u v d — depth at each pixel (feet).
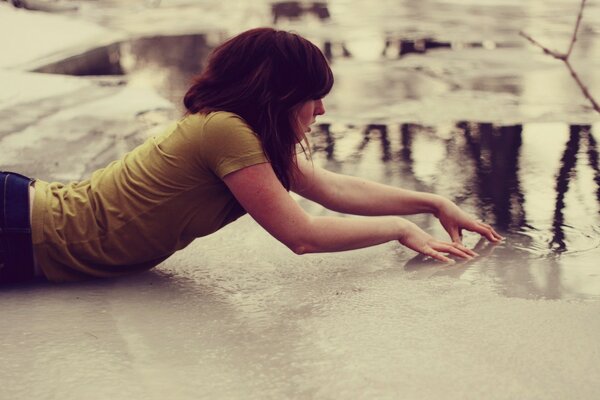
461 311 7.75
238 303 8.09
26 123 15.74
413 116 16.55
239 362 6.80
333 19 32.30
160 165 8.39
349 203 9.75
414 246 9.21
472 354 6.86
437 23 31.07
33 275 8.55
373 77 20.72
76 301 8.16
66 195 8.57
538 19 32.42
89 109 16.98
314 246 8.55
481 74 21.06
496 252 9.46
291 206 8.33
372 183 9.87
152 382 6.47
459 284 8.45
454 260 9.21
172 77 20.58
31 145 14.26
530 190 11.82
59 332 7.41
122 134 15.12
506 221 10.54
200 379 6.52
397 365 6.69
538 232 10.13
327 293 8.28
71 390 6.35
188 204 8.41
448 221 9.89
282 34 8.22
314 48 8.24
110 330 7.47
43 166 13.07
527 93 18.72
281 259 9.36
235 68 8.18
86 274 8.66
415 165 13.15
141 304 8.09
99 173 8.79
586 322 7.47
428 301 8.00
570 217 10.68
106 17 31.76
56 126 15.58
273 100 8.13
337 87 19.45
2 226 8.25
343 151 14.02
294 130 8.32
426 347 7.00
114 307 8.02
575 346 6.99
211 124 8.13
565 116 16.46
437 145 14.37
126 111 16.87
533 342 7.07
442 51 24.66
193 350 7.03
